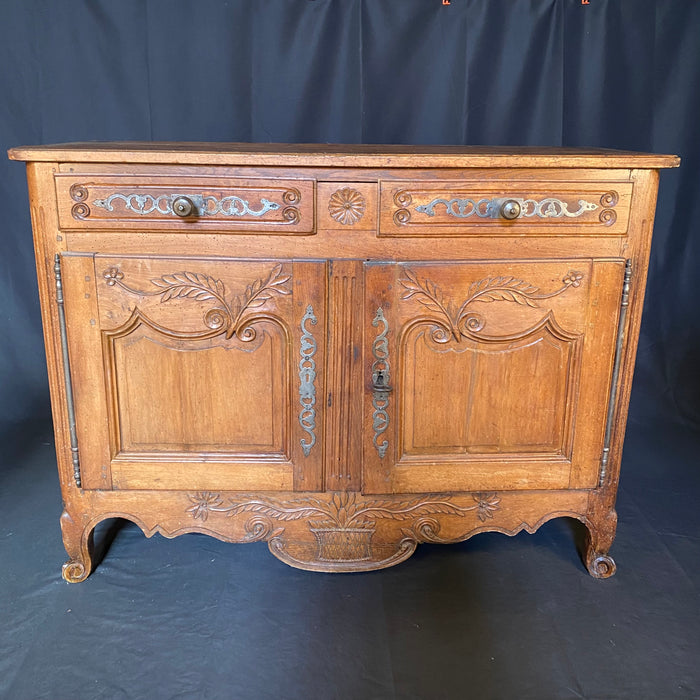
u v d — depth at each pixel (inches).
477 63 88.4
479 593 63.5
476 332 58.3
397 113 89.9
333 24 86.7
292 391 59.1
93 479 60.7
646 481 84.2
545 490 62.9
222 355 58.4
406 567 67.4
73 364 58.0
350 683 52.4
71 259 55.7
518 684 52.5
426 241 56.4
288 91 88.6
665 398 100.0
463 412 60.4
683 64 90.4
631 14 88.4
